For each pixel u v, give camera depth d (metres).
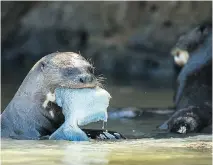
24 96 18.06
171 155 13.70
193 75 23.77
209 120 20.62
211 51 24.17
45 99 17.70
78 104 16.67
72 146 15.42
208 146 15.42
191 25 51.34
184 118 20.27
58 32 59.50
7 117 18.28
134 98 32.88
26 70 52.81
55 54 18.00
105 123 22.64
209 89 23.11
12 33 57.34
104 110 16.64
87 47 56.91
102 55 54.28
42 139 17.14
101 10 57.25
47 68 17.58
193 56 24.45
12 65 57.44
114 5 56.31
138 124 22.33
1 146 15.50
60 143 16.06
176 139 17.52
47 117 17.86
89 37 57.62
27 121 17.91
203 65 23.86
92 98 16.62
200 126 20.20
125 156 13.52
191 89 23.30
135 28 54.97
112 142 16.45
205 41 24.66
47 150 14.62
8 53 58.38
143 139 17.55
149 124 22.34
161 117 24.42
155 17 53.78
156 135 19.06
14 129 18.00
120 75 49.50
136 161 12.79
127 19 55.56
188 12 51.94
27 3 52.12
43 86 17.62
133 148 15.03
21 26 58.62
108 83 42.00
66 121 16.88
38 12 59.66
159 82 43.53
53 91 17.44
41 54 59.59
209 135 18.88
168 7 52.91
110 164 12.37
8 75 48.22
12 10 51.88
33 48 59.59
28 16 59.59
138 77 48.22
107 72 51.66
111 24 56.59
